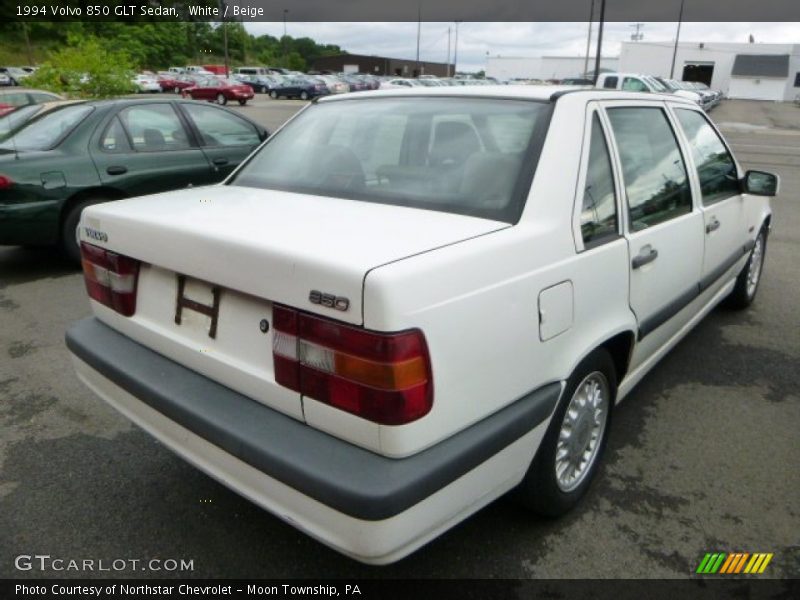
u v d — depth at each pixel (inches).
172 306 93.3
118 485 113.6
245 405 82.3
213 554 97.7
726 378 156.3
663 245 117.4
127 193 239.9
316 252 74.1
